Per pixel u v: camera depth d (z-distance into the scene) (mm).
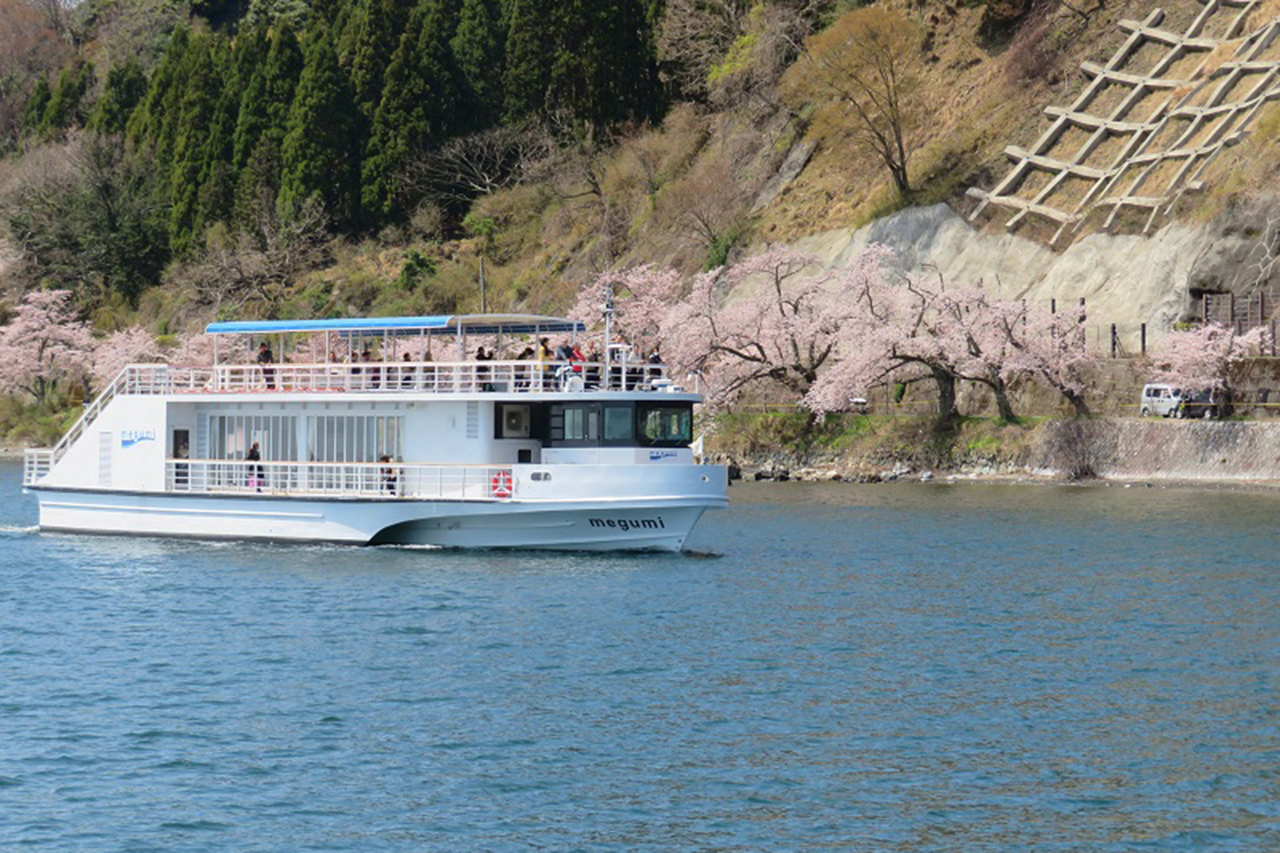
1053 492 83812
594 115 153875
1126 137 114812
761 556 59062
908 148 127562
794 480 96375
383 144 162000
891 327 96750
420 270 149875
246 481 60281
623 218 143625
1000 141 121500
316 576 52438
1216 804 28703
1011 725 33812
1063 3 129500
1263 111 105875
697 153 147375
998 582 52750
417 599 48281
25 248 172125
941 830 27484
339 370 61094
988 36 133125
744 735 33094
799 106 138750
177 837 27141
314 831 27484
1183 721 34031
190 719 34406
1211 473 86125
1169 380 92250
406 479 57312
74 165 174625
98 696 36469
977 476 93312
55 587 51438
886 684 37438
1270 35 111938
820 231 124562
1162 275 101250
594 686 37250
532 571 53344
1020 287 110000
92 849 26562
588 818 28125
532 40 158375
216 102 174625
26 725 33906
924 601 48844
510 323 58500
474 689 37000
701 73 158000
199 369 63375
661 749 32094
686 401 56938
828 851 26531
